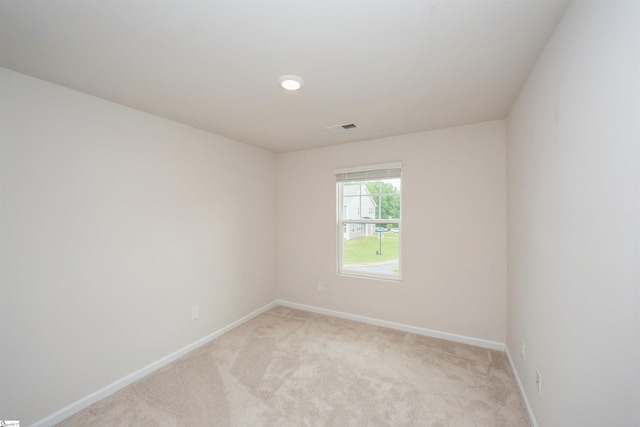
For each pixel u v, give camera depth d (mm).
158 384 2189
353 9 1172
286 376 2264
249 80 1821
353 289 3449
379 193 3359
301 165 3812
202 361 2516
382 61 1604
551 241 1416
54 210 1833
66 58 1550
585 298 1071
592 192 1016
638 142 757
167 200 2541
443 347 2734
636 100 765
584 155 1071
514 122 2223
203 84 1873
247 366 2420
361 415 1831
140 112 2334
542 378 1556
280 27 1294
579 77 1104
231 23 1262
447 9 1180
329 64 1633
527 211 1855
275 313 3697
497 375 2256
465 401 1952
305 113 2420
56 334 1834
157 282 2449
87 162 2000
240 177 3371
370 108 2320
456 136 2836
